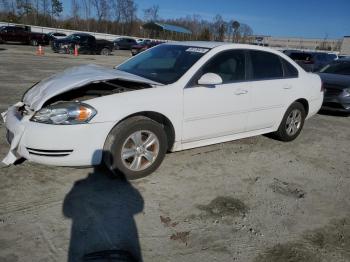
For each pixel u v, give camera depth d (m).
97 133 3.79
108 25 62.06
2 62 15.95
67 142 3.68
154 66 4.95
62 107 3.72
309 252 3.16
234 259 2.98
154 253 2.96
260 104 5.36
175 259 2.92
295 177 4.77
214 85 4.70
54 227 3.18
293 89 5.88
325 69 10.57
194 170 4.63
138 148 4.11
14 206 3.45
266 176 4.70
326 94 8.91
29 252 2.84
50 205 3.51
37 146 3.67
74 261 2.78
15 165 4.27
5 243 2.92
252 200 4.00
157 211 3.58
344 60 10.73
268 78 5.53
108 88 4.42
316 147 6.19
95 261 2.79
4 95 8.27
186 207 3.71
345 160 5.66
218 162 4.99
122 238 3.11
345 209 4.00
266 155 5.48
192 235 3.24
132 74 4.66
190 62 4.69
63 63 18.25
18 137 3.74
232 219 3.57
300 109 6.18
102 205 3.59
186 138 4.57
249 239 3.27
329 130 7.55
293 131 6.21
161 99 4.20
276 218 3.67
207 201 3.87
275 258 3.04
